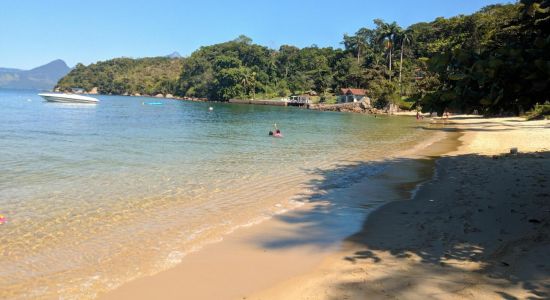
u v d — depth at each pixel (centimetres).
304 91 13525
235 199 1243
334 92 12181
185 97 17638
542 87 710
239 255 792
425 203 1173
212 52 18138
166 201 1203
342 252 801
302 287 642
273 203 1200
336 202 1216
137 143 2595
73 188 1348
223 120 5234
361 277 663
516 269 645
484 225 897
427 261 713
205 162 1922
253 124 4619
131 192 1308
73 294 633
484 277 626
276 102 12044
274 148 2517
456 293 579
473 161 1933
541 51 737
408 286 614
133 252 805
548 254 694
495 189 1250
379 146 2786
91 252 805
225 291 641
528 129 3881
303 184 1477
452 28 9212
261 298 614
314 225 988
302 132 3797
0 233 912
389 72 10175
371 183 1502
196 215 1066
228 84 14650
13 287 657
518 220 909
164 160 1952
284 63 15762
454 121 6038
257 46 16588
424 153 2391
